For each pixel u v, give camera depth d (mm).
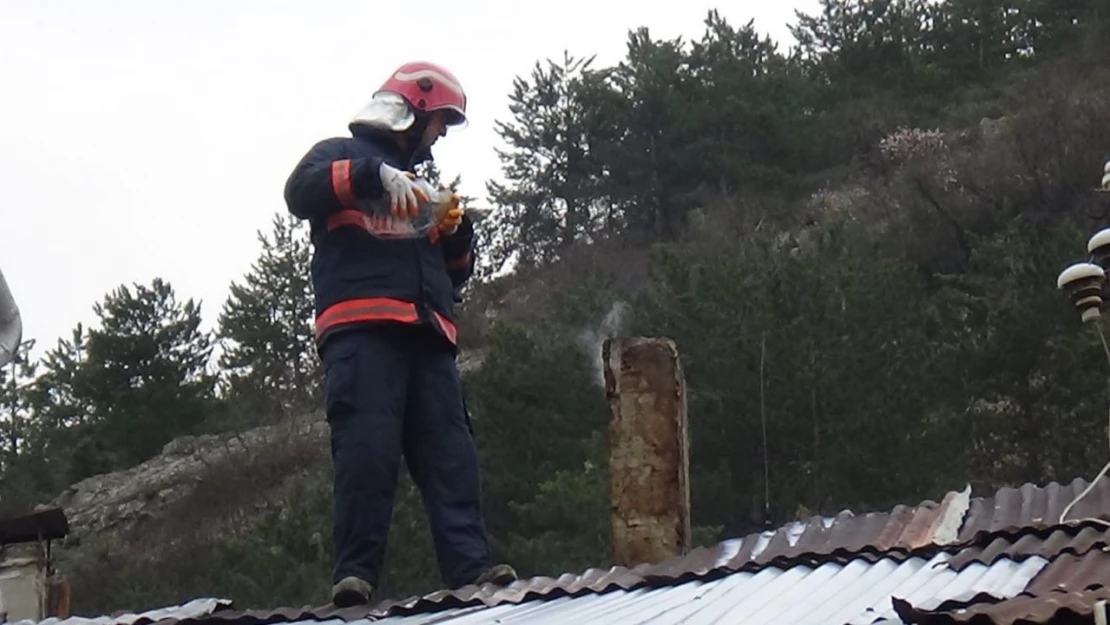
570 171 54125
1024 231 29625
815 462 19766
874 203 41750
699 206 49219
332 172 6672
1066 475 20781
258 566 20297
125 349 44031
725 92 51812
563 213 53375
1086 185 38531
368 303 6703
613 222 51719
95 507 38469
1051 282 23078
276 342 47125
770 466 20250
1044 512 6059
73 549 36344
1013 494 6398
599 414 22797
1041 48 53875
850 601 5211
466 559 6617
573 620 5426
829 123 52031
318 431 40094
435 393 6855
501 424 22891
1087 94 43219
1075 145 39594
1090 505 6027
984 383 22266
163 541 36094
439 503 6750
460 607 6035
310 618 6172
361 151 6949
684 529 6895
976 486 20734
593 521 19453
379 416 6621
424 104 7070
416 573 19531
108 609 29484
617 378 7117
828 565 5730
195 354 44781
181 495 37906
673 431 7020
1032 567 5328
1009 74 52531
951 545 5699
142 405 42000
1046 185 39000
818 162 50156
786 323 20750
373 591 6527
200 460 39312
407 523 19984
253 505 36594
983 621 4191
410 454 6879
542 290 46375
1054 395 21281
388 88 7113
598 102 54156
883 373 20438
